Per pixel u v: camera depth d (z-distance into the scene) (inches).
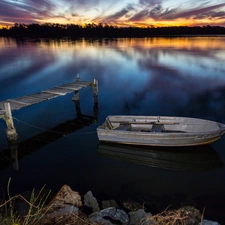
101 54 1849.2
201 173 330.6
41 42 3339.1
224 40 3747.5
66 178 319.3
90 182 309.1
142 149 391.2
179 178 318.3
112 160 368.5
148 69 1218.0
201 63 1366.9
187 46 2527.1
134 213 219.9
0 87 856.9
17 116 571.2
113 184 304.2
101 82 948.0
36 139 442.6
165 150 387.5
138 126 432.8
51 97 498.3
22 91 802.2
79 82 668.1
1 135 452.4
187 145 382.6
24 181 312.5
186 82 924.6
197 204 259.4
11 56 1685.5
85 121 543.8
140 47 2466.8
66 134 467.5
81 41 3737.7
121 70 1198.9
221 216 237.5
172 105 656.4
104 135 399.5
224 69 1178.6
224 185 301.0
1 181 313.3
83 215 189.3
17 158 373.7
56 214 175.0
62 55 1771.7
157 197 274.4
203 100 695.7
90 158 374.6
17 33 5910.4
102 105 666.8
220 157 370.0
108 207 242.7
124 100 711.1
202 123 401.7
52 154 386.6
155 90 820.0
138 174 328.8
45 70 1194.0
